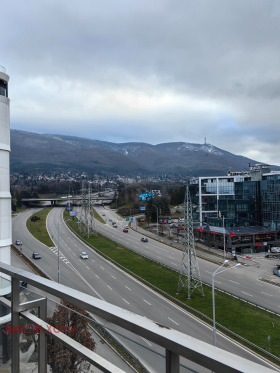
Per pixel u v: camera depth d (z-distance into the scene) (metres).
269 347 17.52
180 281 30.69
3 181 14.59
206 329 20.69
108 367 2.19
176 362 1.74
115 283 30.88
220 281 32.03
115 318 2.02
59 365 2.62
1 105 14.43
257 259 43.19
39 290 2.94
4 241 14.49
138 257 42.56
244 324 21.50
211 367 1.49
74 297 2.37
